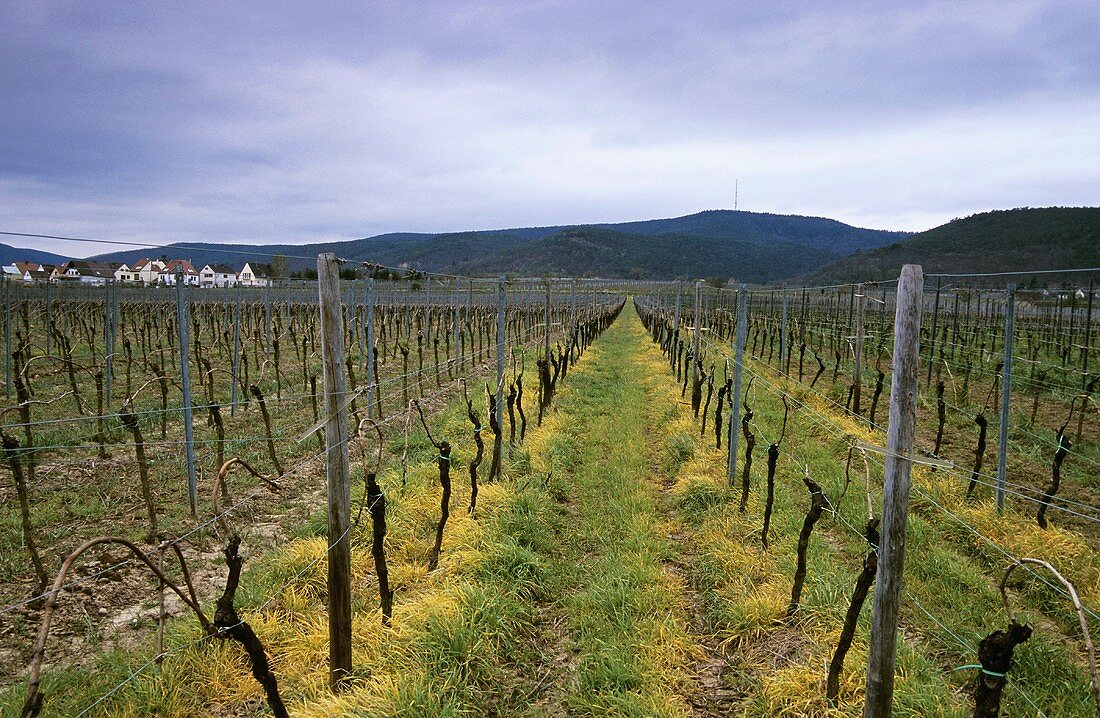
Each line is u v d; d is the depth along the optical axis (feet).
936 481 27.12
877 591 11.68
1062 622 17.74
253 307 101.24
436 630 16.22
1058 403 47.80
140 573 20.31
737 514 24.91
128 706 13.71
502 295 32.04
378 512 16.24
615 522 25.64
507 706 15.44
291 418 41.11
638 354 84.43
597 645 17.40
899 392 10.93
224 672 14.99
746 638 17.54
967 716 13.29
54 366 56.59
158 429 37.06
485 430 35.50
